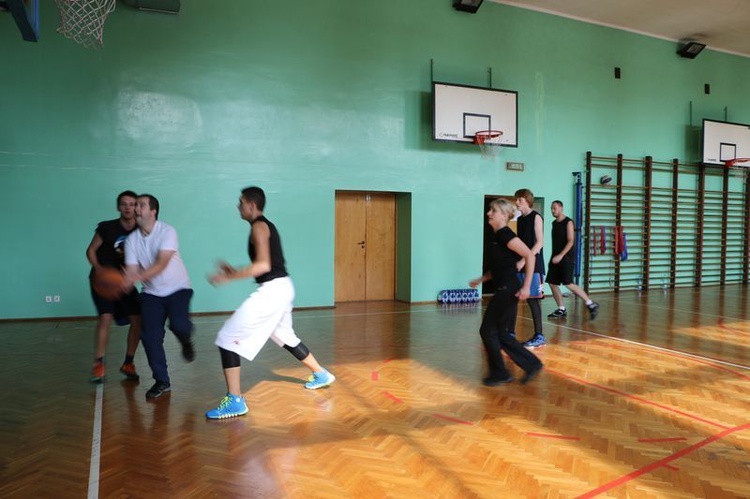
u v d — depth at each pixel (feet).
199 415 10.08
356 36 25.27
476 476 7.62
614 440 9.05
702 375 13.21
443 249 27.61
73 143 20.89
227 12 22.93
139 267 10.90
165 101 22.11
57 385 11.94
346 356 15.07
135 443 8.71
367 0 25.45
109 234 12.10
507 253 11.93
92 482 7.32
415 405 10.79
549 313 23.35
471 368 13.79
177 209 22.43
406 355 15.23
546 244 30.32
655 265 33.63
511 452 8.49
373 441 8.89
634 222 32.83
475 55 27.99
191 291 11.48
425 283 27.27
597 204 31.65
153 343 11.03
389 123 26.12
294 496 6.98
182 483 7.31
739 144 35.60
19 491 7.03
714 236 36.29
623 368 13.84
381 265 28.19
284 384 12.19
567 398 11.34
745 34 33.35
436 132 26.27
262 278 9.93
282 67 23.94
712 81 35.73
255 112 23.54
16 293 20.47
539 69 29.76
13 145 20.15
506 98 27.84
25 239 20.47
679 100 34.50
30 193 20.44
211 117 22.82
